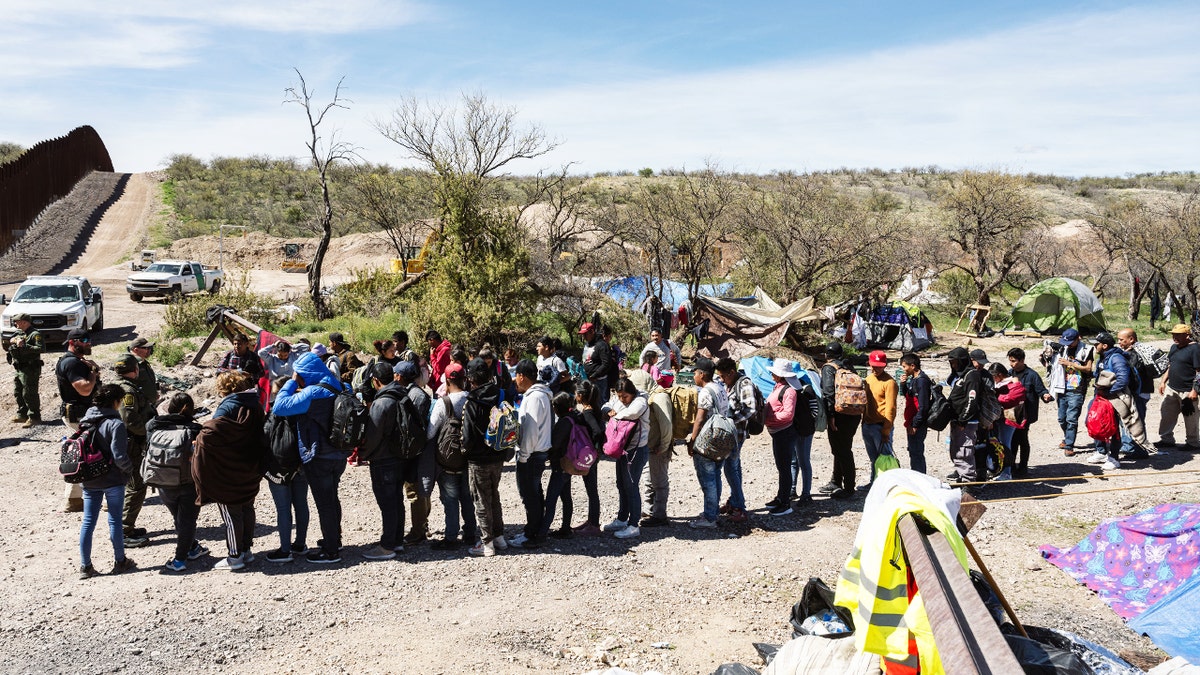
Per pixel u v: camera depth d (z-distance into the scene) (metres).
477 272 19.78
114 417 7.34
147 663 5.63
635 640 6.00
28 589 7.03
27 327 13.72
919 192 72.44
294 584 7.11
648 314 21.38
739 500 8.86
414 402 7.74
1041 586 7.16
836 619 5.14
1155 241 30.23
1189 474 10.18
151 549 8.16
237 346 11.32
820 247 24.78
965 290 34.38
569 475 8.23
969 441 9.67
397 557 7.83
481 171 24.70
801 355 20.53
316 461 7.48
